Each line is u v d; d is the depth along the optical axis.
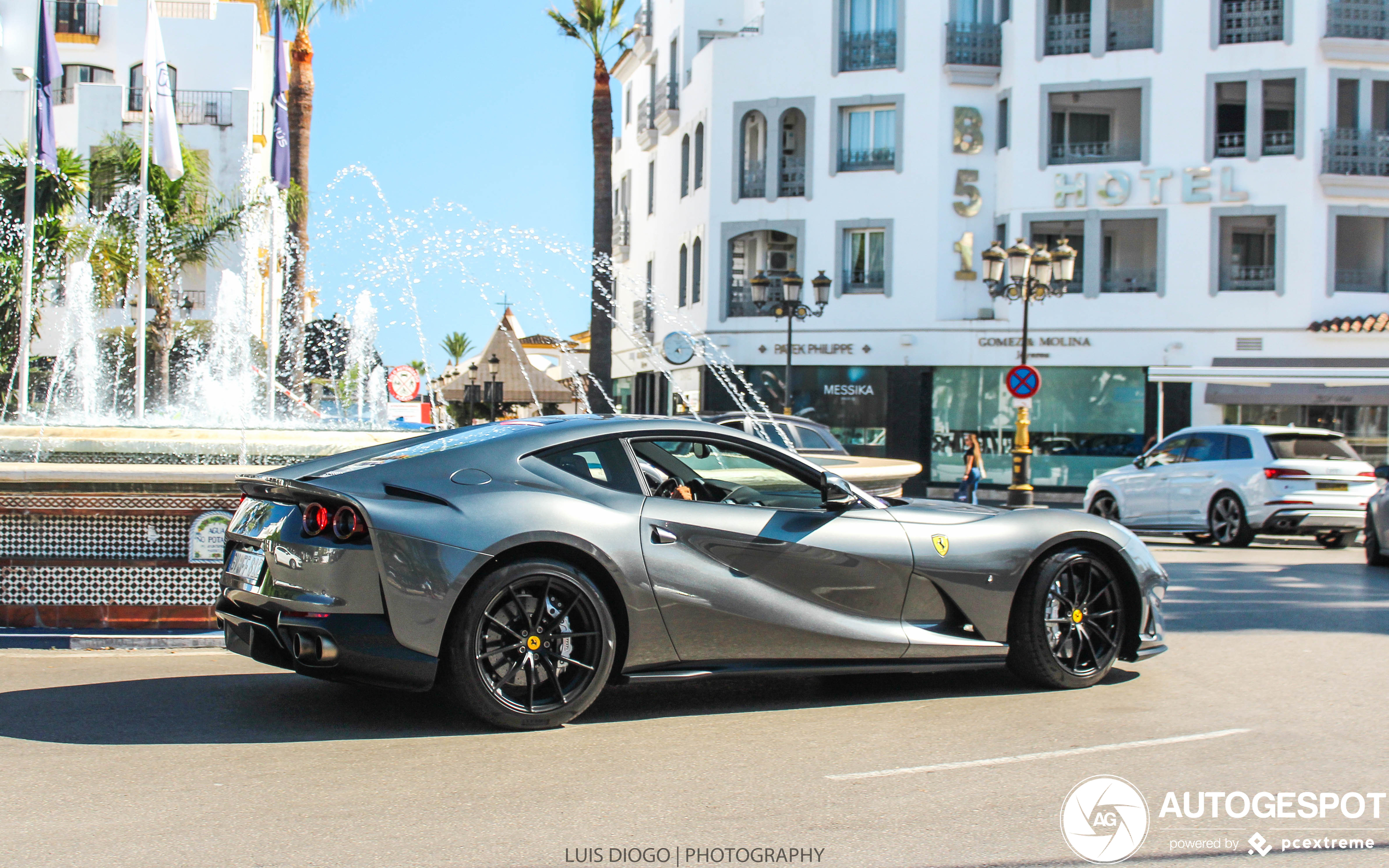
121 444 7.95
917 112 31.14
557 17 29.17
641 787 4.48
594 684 5.39
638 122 39.66
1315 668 7.09
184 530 7.34
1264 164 29.00
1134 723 5.64
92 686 6.20
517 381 37.25
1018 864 3.71
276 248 24.03
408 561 5.06
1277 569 13.68
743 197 32.31
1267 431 17.27
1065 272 21.61
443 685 5.26
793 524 5.86
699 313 33.12
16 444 7.89
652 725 5.55
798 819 4.13
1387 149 28.86
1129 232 30.05
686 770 4.73
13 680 6.32
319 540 5.13
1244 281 29.33
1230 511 17.31
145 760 4.79
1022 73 30.27
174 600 7.32
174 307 29.97
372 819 4.06
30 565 7.23
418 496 5.23
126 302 27.97
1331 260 28.88
